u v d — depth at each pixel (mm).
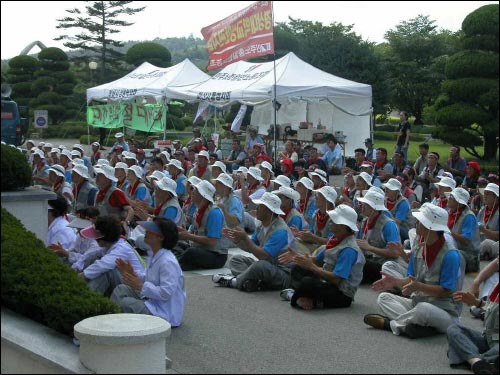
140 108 27672
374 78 38406
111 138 36594
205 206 10281
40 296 6457
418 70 41500
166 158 17859
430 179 14953
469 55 20250
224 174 11281
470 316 8250
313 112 27844
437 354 6605
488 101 19906
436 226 6980
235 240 9102
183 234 10188
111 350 5426
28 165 8555
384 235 9305
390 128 42156
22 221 8203
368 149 20484
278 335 7180
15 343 5934
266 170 14203
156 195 10703
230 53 19984
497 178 13445
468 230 10047
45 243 8430
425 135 34375
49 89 45031
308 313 8078
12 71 45250
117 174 13500
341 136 24484
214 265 10312
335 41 39750
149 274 7141
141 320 5902
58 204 8523
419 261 7207
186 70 25594
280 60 21594
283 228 9133
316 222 10008
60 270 6883
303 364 6301
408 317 7105
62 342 6086
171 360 6344
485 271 6723
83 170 12055
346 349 6738
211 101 21859
